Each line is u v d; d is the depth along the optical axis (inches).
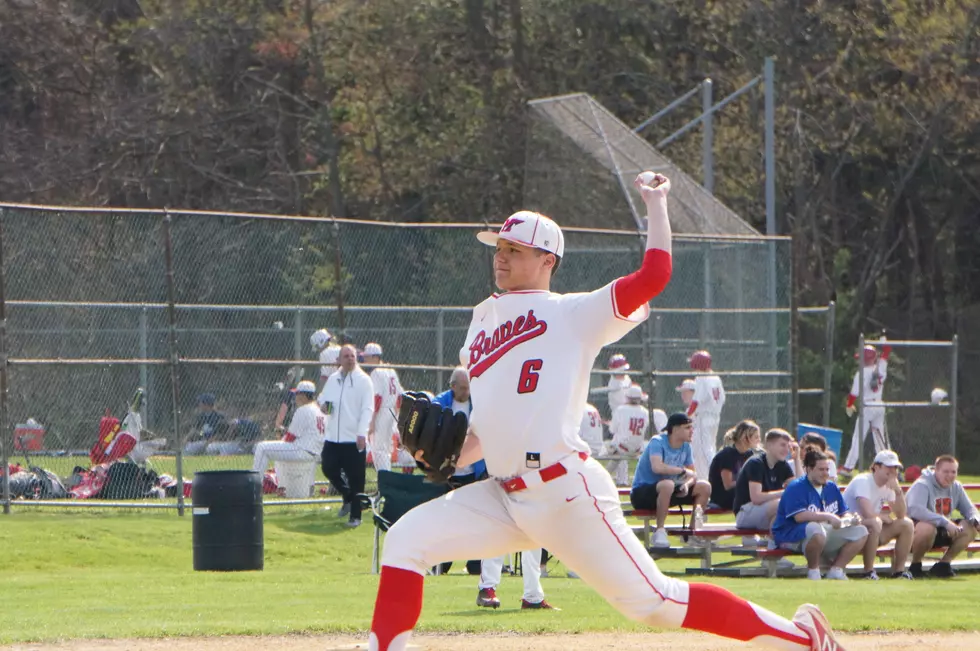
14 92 3865.7
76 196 3725.4
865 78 3976.4
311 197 3961.6
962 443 3472.0
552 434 581.3
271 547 1657.2
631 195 2345.0
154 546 1640.0
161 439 1994.3
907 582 1491.1
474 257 2343.8
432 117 3858.3
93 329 2176.4
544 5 3924.7
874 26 3850.9
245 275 2348.7
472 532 599.8
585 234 1994.3
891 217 4404.5
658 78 4013.3
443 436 619.5
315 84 3895.2
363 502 1508.4
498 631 959.0
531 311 592.1
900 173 4244.6
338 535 1754.4
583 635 944.3
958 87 3887.8
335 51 3828.7
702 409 2031.3
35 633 932.6
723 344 2155.5
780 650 622.2
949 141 4121.6
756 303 2170.3
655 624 605.0
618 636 938.1
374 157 3873.0
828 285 4079.7
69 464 2064.5
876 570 1620.3
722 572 1571.1
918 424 2751.0
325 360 1990.7
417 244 2390.5
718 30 3927.2
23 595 1216.2
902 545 1593.3
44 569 1491.1
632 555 593.3
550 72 3988.7
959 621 1028.5
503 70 3860.7
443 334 2326.5
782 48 3932.1
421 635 938.7
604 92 4003.4
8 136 3752.5
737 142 3868.1
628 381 2119.8
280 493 1941.4
